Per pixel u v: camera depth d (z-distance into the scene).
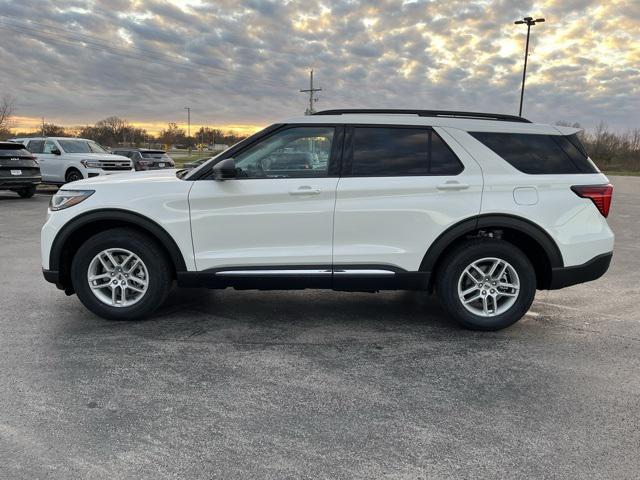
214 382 3.34
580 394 3.22
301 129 4.20
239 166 4.19
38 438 2.67
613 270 6.74
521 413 2.98
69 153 16.06
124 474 2.39
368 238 4.14
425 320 4.64
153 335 4.16
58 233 4.24
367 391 3.24
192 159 52.78
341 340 4.12
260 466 2.46
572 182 4.20
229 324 4.46
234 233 4.16
